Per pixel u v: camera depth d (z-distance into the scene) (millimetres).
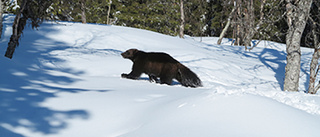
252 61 17219
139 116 4668
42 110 4660
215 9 42344
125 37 18719
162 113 4508
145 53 8672
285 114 4051
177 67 8219
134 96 5812
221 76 12969
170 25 45000
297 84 12188
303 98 6391
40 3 10641
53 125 4262
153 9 44938
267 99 4652
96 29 20109
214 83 10281
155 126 4082
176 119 4203
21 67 7809
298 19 12008
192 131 3693
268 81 13477
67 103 5125
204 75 12328
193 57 15469
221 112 4156
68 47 15117
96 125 4414
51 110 4715
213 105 4453
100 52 14500
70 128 4258
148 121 4375
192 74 8273
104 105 5141
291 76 12125
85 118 4578
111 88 6898
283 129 3623
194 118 4098
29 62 11086
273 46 27234
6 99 4859
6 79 6273
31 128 4078
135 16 44594
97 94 5883
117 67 11828
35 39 16188
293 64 12102
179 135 3660
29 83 6266
